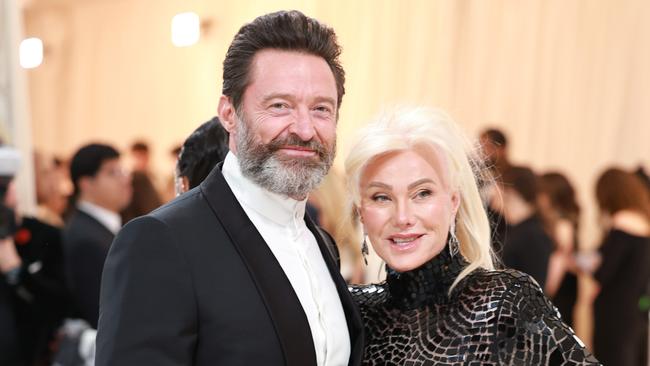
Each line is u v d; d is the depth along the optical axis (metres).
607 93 6.70
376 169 1.86
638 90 6.64
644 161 6.63
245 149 1.72
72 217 3.47
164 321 1.58
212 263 1.66
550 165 6.84
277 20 1.73
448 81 7.04
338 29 7.23
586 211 6.66
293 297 1.70
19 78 4.22
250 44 1.73
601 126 6.72
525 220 4.17
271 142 1.70
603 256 4.70
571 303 4.91
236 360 1.61
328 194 3.45
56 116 8.45
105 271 1.65
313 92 1.71
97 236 3.36
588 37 6.73
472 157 1.98
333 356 1.79
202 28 7.68
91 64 8.30
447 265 1.90
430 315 1.88
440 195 1.86
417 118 1.88
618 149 6.68
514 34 6.91
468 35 7.01
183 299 1.60
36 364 3.13
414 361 1.84
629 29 6.64
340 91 1.81
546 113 6.84
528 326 1.77
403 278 1.92
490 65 6.96
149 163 7.11
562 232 4.78
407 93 7.12
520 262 4.11
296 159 1.70
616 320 4.63
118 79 8.19
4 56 4.16
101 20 8.24
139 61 8.09
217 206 1.72
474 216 1.93
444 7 7.03
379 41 7.18
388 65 7.17
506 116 6.93
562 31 6.79
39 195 5.92
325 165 1.75
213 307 1.62
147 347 1.56
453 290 1.86
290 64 1.71
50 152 8.47
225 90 1.77
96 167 3.42
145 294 1.59
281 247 1.79
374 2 7.18
